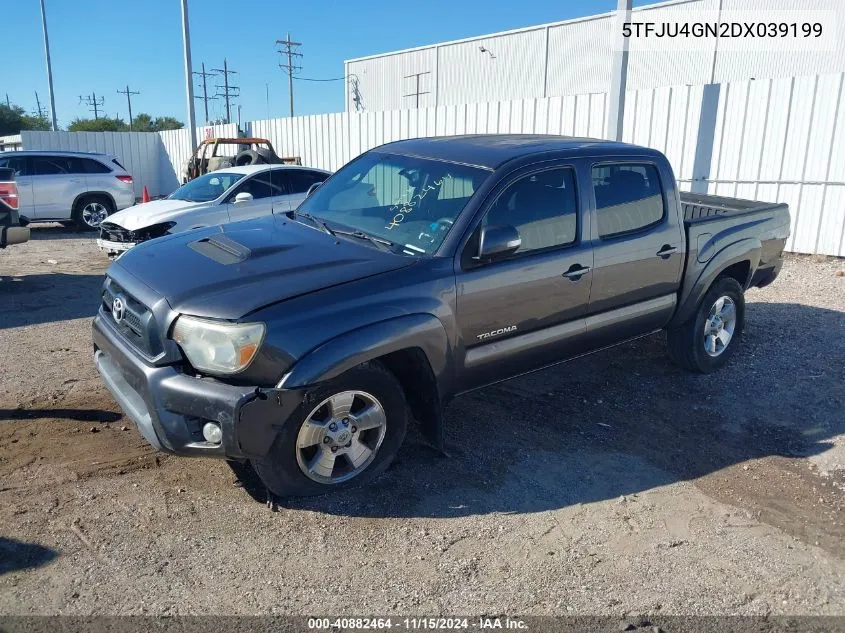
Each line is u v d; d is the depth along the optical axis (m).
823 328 7.04
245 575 3.16
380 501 3.79
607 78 23.02
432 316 3.76
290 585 3.11
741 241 5.71
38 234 14.60
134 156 25.66
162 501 3.71
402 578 3.19
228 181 10.38
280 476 3.53
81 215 14.86
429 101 29.89
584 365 6.00
